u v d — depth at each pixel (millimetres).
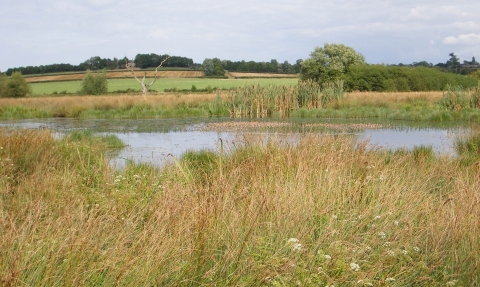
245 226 4543
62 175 7711
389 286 3824
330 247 4207
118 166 11445
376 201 5617
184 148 16047
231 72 105312
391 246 4379
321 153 8289
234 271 3791
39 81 91188
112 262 3654
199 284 3705
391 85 53906
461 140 13891
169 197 5312
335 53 66812
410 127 22578
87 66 106250
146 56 107875
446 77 57938
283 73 107438
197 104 37312
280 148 9109
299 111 31141
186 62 110312
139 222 5020
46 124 27297
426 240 4461
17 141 10422
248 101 32562
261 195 5348
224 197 5340
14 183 7414
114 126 25500
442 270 4160
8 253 3654
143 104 36562
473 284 3943
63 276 3498
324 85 36188
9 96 57969
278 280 3684
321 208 5246
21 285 3293
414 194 5945
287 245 4195
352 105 33625
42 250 3830
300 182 6051
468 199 5504
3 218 4355
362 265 3998
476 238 4422
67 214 4512
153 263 3713
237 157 9430
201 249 3975
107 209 5402
